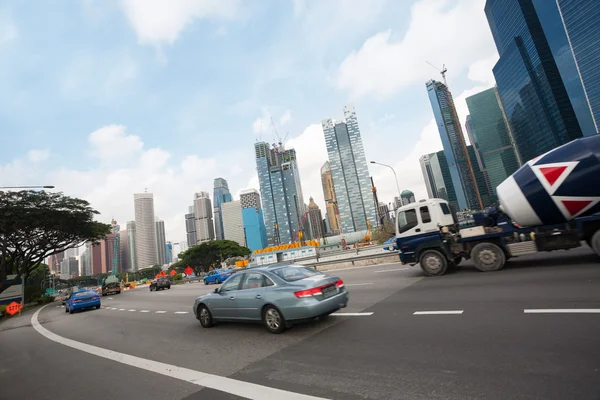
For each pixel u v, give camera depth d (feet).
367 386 12.35
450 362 13.44
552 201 30.73
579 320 16.02
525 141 562.66
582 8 382.22
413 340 16.84
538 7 451.53
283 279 23.17
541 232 32.12
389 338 17.78
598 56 375.45
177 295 71.41
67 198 134.31
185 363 18.65
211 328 27.84
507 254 33.60
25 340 35.78
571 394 9.84
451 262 41.11
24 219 116.67
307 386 13.11
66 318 54.85
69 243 148.56
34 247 137.69
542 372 11.46
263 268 25.21
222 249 296.71
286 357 17.22
